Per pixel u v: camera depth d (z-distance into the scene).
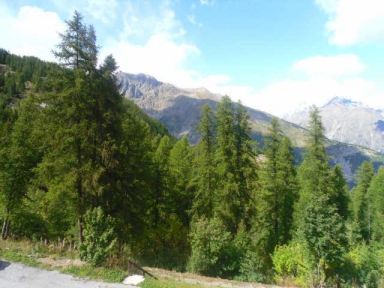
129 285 11.51
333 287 18.00
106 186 16.08
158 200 28.22
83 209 16.36
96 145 16.50
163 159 30.91
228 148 24.30
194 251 19.70
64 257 13.75
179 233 29.22
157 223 28.61
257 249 25.88
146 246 24.62
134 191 18.89
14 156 23.64
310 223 16.84
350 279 19.30
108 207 17.23
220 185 24.53
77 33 16.16
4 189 23.42
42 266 12.41
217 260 19.78
